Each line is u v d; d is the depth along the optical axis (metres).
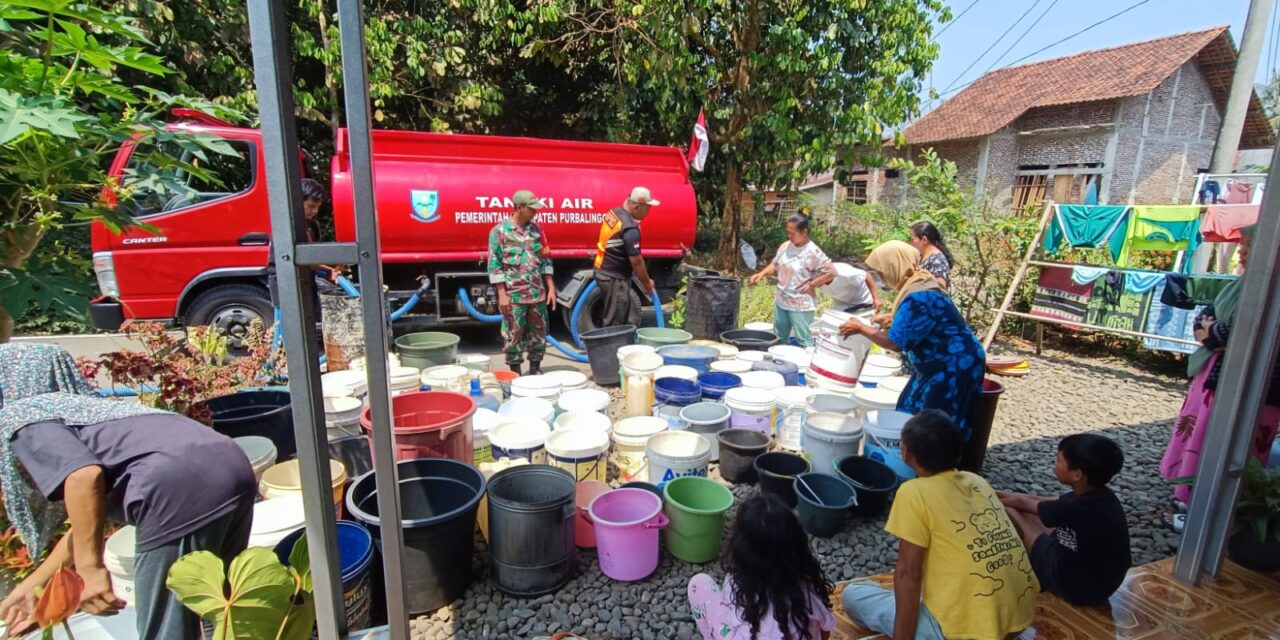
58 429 1.83
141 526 1.88
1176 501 3.70
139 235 5.68
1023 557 2.22
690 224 7.31
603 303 6.45
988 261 8.07
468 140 6.31
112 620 2.24
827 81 10.15
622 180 6.96
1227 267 7.32
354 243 1.66
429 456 3.14
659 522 2.89
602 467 3.51
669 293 7.51
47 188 2.39
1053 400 5.84
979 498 2.24
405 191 5.98
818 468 3.81
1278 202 2.51
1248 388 2.72
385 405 1.76
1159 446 4.73
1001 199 19.11
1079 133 17.47
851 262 13.19
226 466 2.00
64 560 1.91
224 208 5.90
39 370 1.97
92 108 2.89
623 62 10.29
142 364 3.18
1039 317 7.28
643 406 4.54
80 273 2.79
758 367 5.00
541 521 2.75
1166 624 2.63
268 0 1.54
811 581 2.08
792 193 11.70
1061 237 7.40
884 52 10.15
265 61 1.57
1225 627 2.62
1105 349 7.50
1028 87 19.34
